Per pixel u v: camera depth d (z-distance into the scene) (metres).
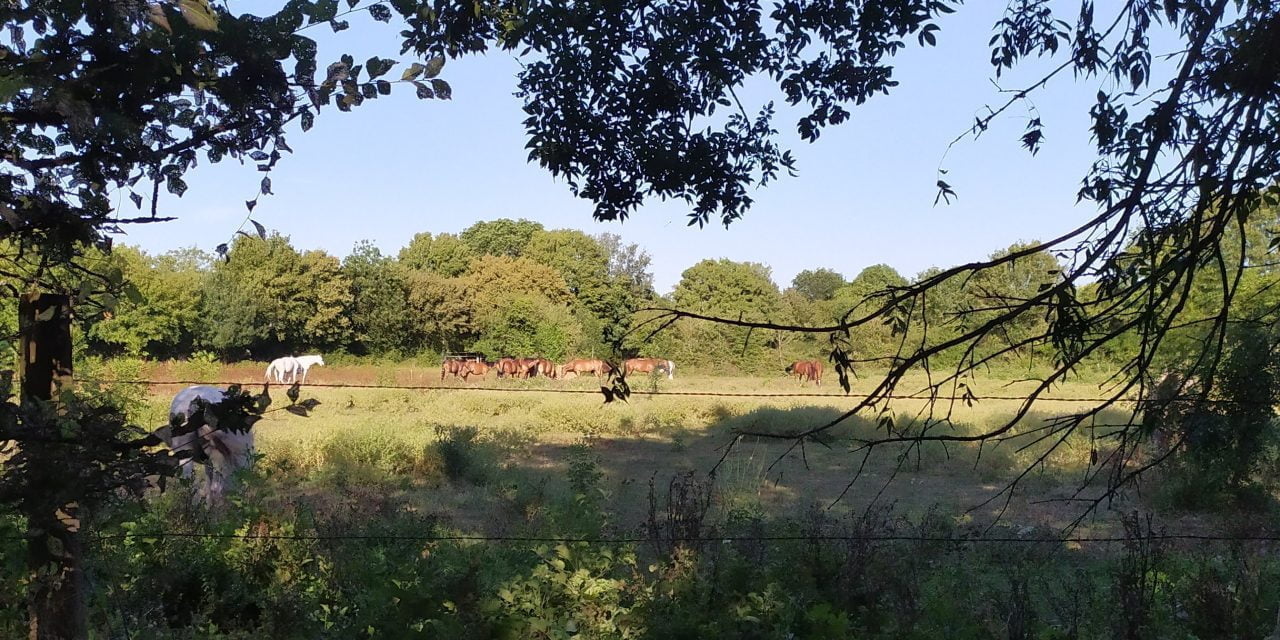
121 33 1.52
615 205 4.32
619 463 13.99
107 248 2.01
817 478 12.43
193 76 1.70
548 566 4.84
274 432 14.42
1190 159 2.13
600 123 4.16
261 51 1.70
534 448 15.88
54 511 1.83
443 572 4.59
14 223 1.64
